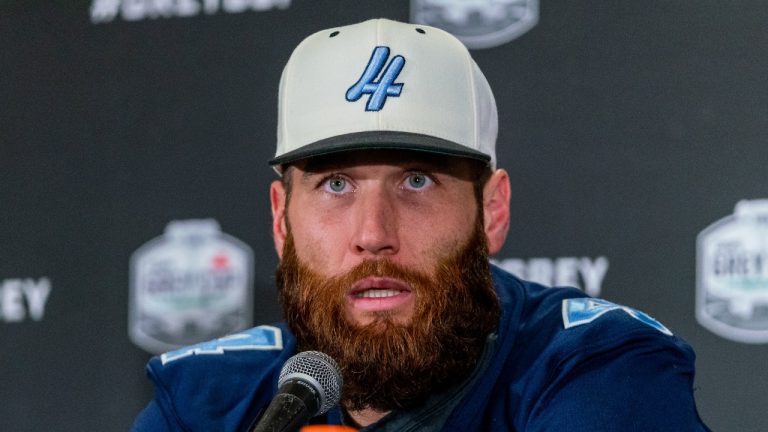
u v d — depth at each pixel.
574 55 3.66
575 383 2.29
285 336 2.91
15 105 4.17
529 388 2.37
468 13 3.76
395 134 2.32
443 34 2.52
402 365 2.25
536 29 3.70
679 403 2.26
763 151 3.47
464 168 2.36
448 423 2.44
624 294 3.53
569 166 3.63
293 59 2.52
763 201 3.45
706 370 3.45
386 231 2.23
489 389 2.44
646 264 3.53
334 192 2.33
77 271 4.05
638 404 2.23
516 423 2.38
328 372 1.95
